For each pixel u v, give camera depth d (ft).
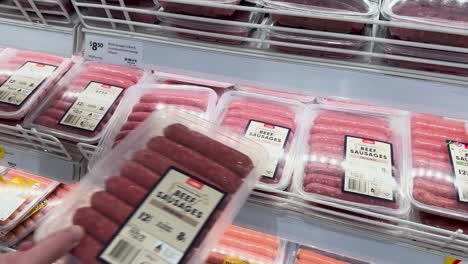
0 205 6.04
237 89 4.75
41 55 4.87
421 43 2.70
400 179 3.53
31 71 4.59
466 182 3.41
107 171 3.17
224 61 3.13
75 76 4.67
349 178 3.47
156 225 2.69
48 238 2.53
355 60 3.02
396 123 4.16
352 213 3.36
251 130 3.97
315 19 2.96
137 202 2.80
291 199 3.52
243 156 3.07
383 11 2.96
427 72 2.84
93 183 3.12
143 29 3.34
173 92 4.50
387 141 3.84
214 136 3.38
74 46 3.39
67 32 3.36
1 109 4.12
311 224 3.41
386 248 3.29
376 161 3.62
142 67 3.32
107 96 4.35
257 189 3.50
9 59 4.83
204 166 2.97
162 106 4.18
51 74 4.56
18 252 2.51
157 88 4.55
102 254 2.58
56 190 6.48
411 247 3.24
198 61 3.19
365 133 3.90
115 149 3.30
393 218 3.13
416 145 3.79
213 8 3.07
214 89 4.73
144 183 2.89
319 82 3.00
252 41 3.15
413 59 2.77
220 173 2.93
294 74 3.03
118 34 3.28
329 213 3.38
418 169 3.55
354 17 2.77
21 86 4.37
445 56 2.83
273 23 3.17
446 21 2.76
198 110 4.17
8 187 6.29
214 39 3.22
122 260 2.57
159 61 3.26
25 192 6.26
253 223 3.54
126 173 2.98
